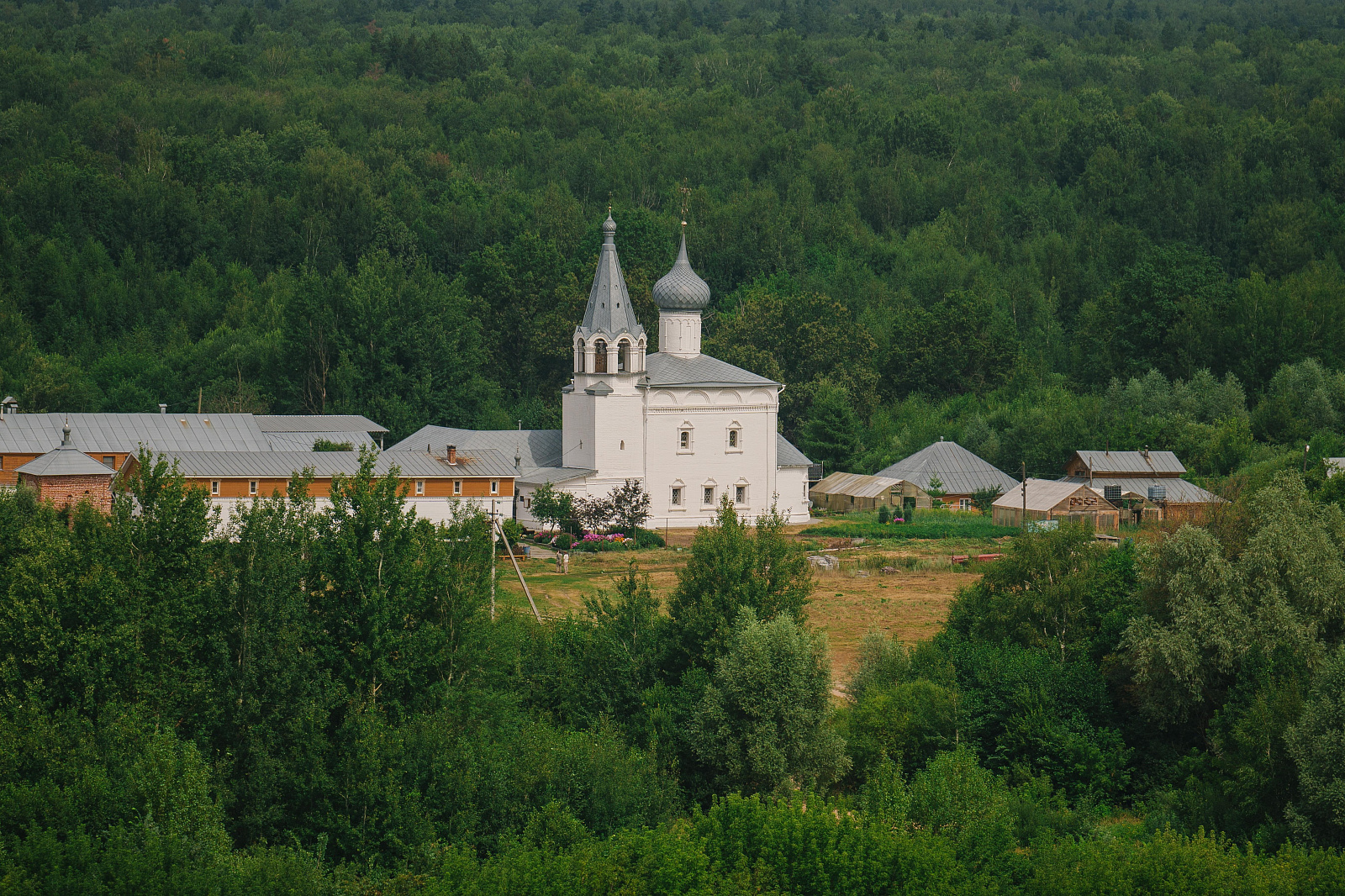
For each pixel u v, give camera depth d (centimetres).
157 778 18575
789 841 19188
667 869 18388
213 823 18788
